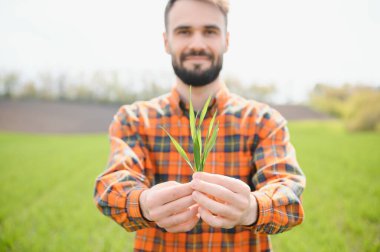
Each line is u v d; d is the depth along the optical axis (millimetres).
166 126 1823
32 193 9469
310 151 18141
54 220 6820
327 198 8281
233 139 1775
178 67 1711
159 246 1718
